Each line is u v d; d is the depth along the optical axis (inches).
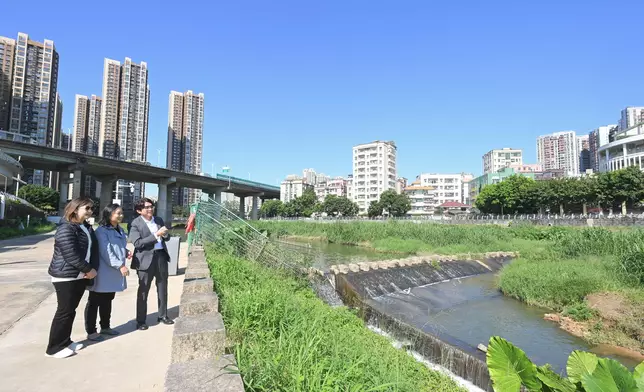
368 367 181.6
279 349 161.6
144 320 211.8
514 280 632.4
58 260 169.2
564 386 116.9
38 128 2783.0
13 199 1330.0
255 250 565.0
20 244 768.3
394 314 507.2
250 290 263.4
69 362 163.8
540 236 1359.5
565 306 518.0
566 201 2383.1
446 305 568.7
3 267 439.2
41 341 190.2
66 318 170.9
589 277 564.7
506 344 131.2
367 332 322.0
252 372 135.9
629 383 102.8
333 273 656.4
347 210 4101.9
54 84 2935.5
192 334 139.3
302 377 132.1
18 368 156.4
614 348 392.5
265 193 4640.8
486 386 312.8
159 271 219.5
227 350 165.8
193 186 3348.9
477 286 705.6
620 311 449.7
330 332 234.7
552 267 665.0
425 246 1183.6
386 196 3663.9
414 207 4840.1
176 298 289.7
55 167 2098.9
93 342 189.5
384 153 5088.6
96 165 2130.9
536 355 378.9
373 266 714.8
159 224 224.4
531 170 5137.8
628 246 714.8
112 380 146.7
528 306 560.1
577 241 863.1
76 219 173.6
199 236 591.5
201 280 223.8
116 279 196.4
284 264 577.6
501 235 1342.3
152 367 159.9
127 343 188.9
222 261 393.1
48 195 2723.9
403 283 684.7
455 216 2938.0
